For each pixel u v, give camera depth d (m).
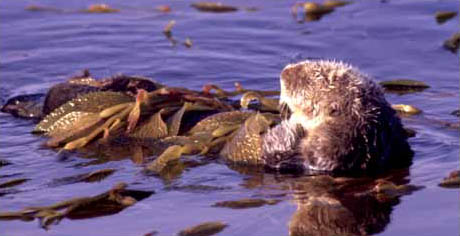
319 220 13.74
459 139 17.14
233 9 26.22
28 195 14.87
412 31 24.00
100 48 23.33
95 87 18.45
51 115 17.86
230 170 16.00
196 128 17.16
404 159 16.23
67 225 13.61
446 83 20.59
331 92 15.62
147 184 15.33
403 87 20.36
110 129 17.25
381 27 24.36
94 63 22.42
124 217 13.88
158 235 13.17
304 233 13.27
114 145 17.19
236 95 19.52
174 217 13.88
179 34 24.22
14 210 14.20
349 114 15.55
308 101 15.80
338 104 15.57
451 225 13.36
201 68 21.86
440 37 23.53
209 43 23.55
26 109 18.98
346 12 25.67
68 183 15.41
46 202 14.54
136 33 24.34
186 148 16.52
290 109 16.64
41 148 17.16
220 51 22.98
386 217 13.80
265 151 16.16
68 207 14.13
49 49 23.33
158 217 13.88
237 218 13.80
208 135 16.83
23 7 26.33
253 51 22.94
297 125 16.05
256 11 26.00
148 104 17.42
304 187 15.11
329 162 15.70
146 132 17.22
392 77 21.14
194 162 16.36
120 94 17.72
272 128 16.41
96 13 25.94
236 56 22.61
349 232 13.34
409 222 13.57
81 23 25.09
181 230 13.33
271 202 14.47
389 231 13.30
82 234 13.27
